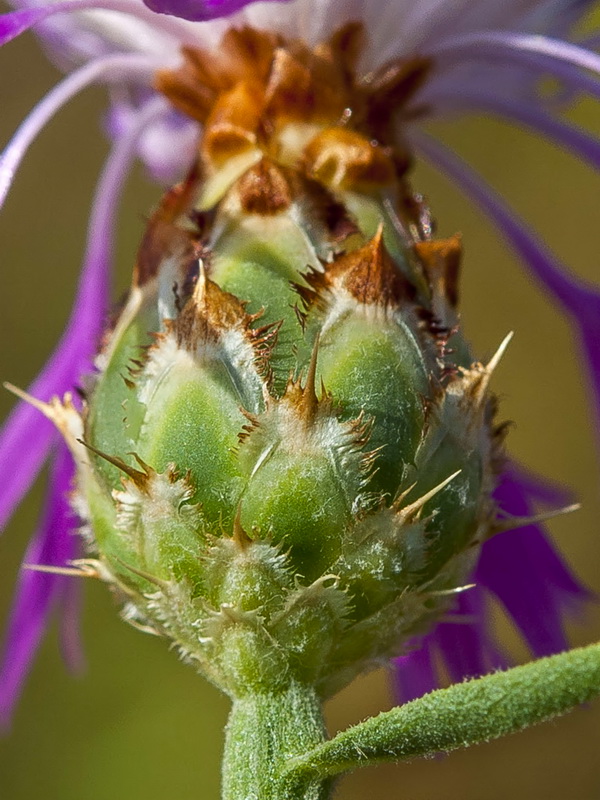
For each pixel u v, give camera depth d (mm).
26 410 97
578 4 96
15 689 101
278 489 80
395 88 92
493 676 76
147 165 102
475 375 82
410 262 85
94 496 83
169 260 85
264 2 90
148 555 81
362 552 80
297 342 82
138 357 83
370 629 81
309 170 87
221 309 81
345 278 82
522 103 96
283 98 89
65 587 102
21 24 87
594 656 75
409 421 81
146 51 94
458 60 93
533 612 97
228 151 89
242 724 82
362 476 80
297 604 80
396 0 91
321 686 82
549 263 99
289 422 80
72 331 97
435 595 82
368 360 81
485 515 83
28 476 97
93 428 84
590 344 98
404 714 77
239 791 81
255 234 84
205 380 81
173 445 81
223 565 80
